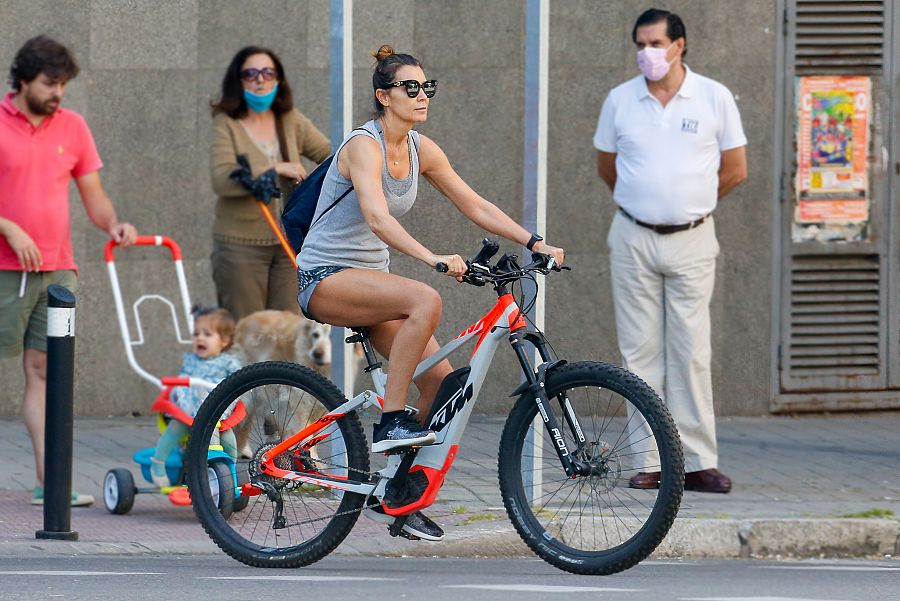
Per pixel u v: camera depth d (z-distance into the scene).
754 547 26.45
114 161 39.06
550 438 20.89
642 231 29.42
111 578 20.88
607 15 38.47
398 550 25.53
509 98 38.22
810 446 35.12
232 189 32.44
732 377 38.84
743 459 33.50
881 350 39.16
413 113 21.00
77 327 38.88
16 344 28.53
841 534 26.61
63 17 38.72
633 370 29.84
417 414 21.50
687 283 29.44
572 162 38.69
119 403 39.09
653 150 29.23
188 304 30.00
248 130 32.53
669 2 38.38
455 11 38.16
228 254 32.88
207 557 24.78
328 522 22.50
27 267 27.94
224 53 38.81
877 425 37.97
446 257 20.42
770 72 38.41
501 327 21.14
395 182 21.39
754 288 38.69
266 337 29.92
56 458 25.53
